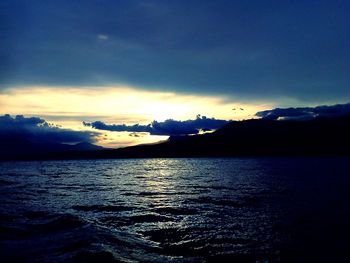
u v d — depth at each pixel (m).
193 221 29.11
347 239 22.73
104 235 22.50
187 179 84.62
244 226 26.98
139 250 19.89
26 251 18.12
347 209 34.16
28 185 68.44
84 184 72.75
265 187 58.53
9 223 25.33
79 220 26.83
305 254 19.61
